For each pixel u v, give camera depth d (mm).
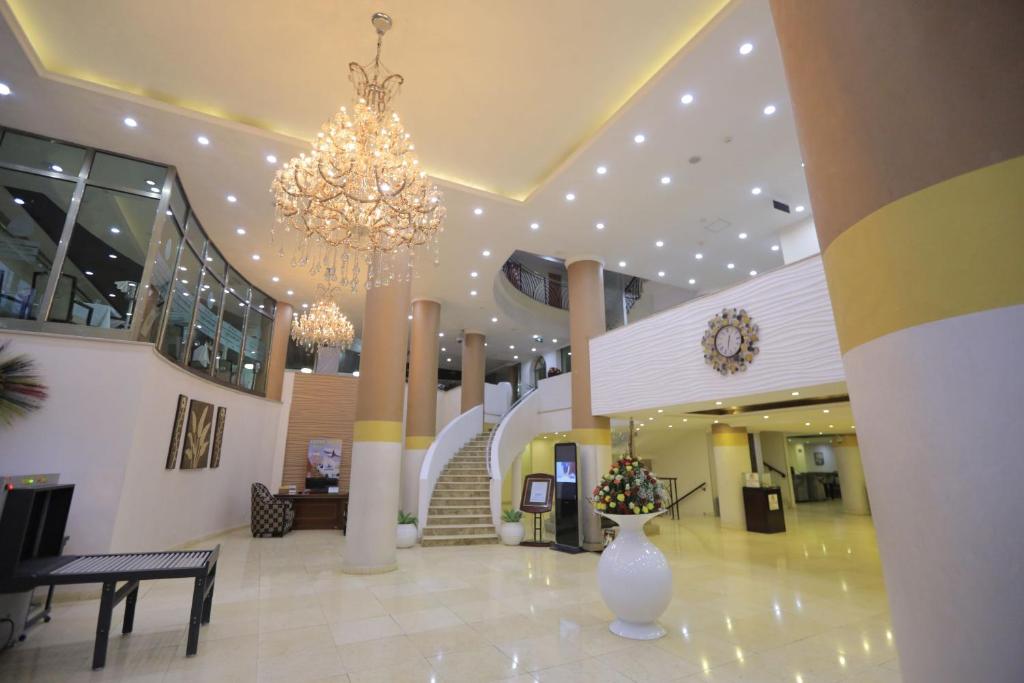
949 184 1461
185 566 3887
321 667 3645
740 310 6426
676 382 7371
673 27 4977
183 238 7496
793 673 3564
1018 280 1311
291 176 4695
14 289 5711
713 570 6941
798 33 2053
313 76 5496
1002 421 1277
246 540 9164
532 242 9219
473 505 10133
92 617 4668
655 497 4645
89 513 5453
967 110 1473
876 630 4461
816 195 1942
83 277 6043
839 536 9945
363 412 7148
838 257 1791
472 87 5699
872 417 1621
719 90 5555
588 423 9375
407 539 8711
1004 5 1487
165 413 6898
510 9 4730
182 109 5734
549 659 3811
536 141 6676
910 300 1496
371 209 4867
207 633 4301
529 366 19578
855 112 1742
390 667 3656
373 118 4715
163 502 6980
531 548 8867
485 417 14430
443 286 11180
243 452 10539
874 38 1719
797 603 5316
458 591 5766
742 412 9023
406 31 4938
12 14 4578
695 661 3773
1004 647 1209
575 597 5527
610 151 6582
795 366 5684
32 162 6082
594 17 4836
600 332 9758
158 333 6801
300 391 12789
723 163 6875
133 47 5109
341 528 10547
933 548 1386
